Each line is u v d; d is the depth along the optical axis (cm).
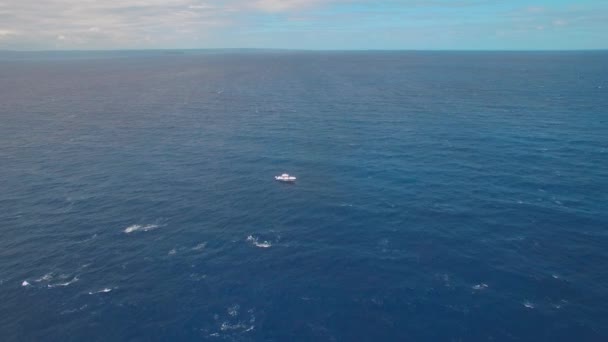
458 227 8056
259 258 7219
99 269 6931
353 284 6525
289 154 12269
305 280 6631
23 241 7738
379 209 8838
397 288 6412
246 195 9612
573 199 8981
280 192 9744
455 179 10188
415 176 10438
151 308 6047
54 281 6631
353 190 9769
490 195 9300
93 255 7312
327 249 7462
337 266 6975
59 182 10369
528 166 10838
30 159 12050
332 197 9444
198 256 7281
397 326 5684
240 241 7750
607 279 6512
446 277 6644
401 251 7356
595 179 9919
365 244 7594
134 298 6250
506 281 6512
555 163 10969
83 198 9475
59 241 7744
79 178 10631
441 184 9931
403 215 8562
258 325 5734
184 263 7088
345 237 7838
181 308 6044
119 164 11644
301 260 7150
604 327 5591
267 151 12575
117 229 8156
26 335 5591
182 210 8919
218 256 7281
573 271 6712
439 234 7838
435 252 7300
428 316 5847
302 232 8031
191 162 11756
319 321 5788
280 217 8606
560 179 9975
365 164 11338
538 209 8612
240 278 6694
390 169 10938
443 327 5647
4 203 9212
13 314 5941
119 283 6581
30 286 6512
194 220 8500
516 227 7994
